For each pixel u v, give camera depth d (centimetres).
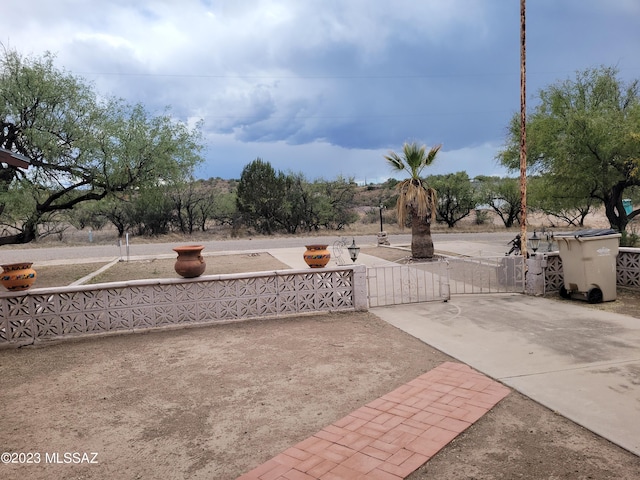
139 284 721
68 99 1324
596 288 828
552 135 1647
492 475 312
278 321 774
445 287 927
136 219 3378
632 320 701
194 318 753
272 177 3525
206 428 401
